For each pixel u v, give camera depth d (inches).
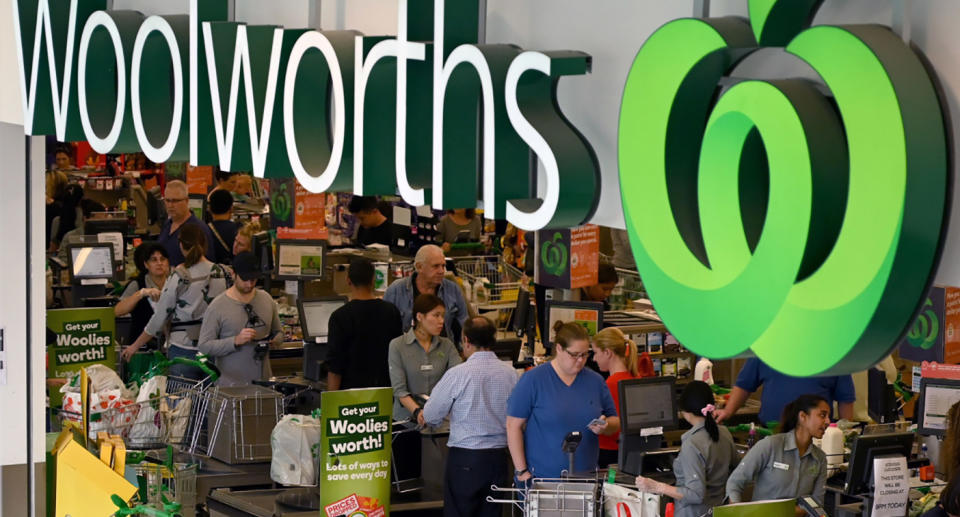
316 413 306.5
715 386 430.9
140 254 458.9
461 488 314.8
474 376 313.9
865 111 115.3
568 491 278.1
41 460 329.1
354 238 608.7
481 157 174.2
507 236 561.6
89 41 236.1
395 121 185.2
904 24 118.1
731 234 130.5
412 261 524.7
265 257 509.7
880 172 114.0
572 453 295.6
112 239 525.3
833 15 130.0
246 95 205.5
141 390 314.0
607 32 160.9
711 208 132.3
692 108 138.6
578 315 408.2
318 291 509.4
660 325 442.0
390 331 374.9
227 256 524.7
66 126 243.6
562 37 168.7
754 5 129.6
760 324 125.4
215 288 402.0
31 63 258.5
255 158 204.7
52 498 304.7
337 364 372.2
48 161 756.6
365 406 271.9
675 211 138.6
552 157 158.7
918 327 410.6
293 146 197.9
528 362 421.4
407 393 345.4
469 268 522.0
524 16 175.5
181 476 299.3
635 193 142.6
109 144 233.0
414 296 408.8
